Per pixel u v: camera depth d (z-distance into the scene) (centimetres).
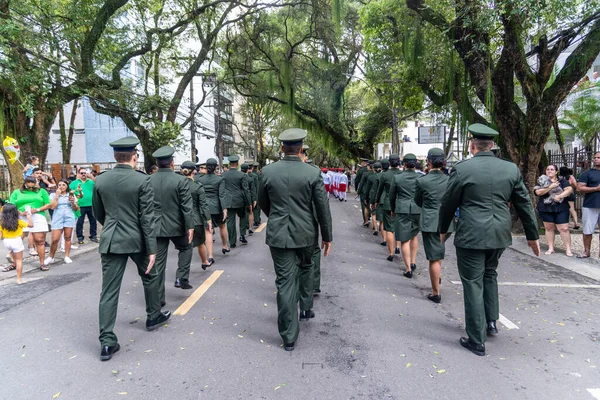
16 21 891
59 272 714
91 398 307
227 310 501
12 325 456
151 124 1551
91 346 400
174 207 523
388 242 785
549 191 800
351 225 1280
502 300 539
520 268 714
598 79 1822
